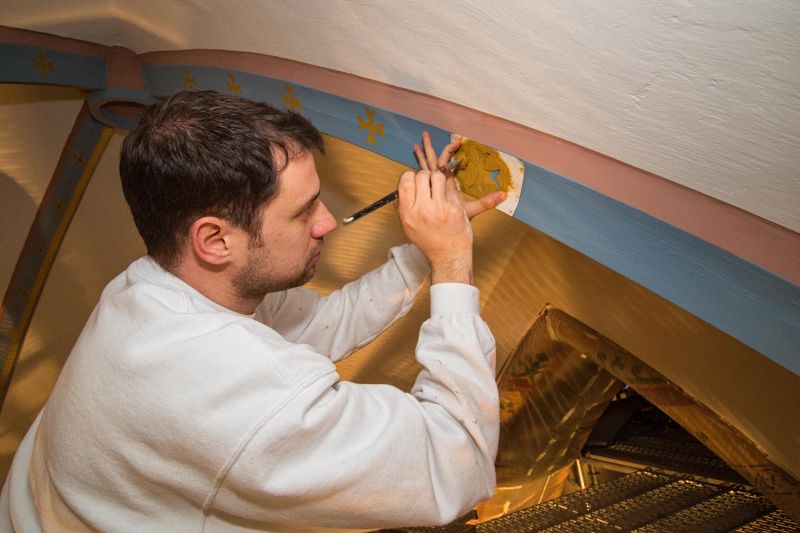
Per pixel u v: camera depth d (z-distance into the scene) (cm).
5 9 182
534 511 234
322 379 82
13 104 234
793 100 70
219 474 79
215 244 89
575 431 262
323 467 80
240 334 82
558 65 92
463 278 102
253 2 140
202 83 192
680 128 85
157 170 85
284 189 88
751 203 87
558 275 221
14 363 312
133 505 85
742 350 157
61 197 268
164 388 79
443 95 122
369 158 213
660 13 73
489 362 98
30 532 96
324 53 139
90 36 204
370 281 127
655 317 184
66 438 85
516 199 122
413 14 106
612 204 107
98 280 302
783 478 161
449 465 90
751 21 67
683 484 243
